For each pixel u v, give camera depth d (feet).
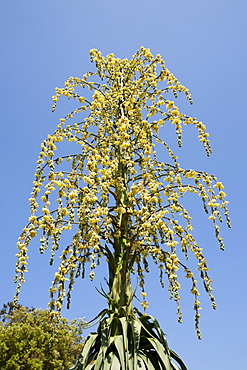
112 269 12.25
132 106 15.31
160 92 15.99
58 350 40.81
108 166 13.01
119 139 13.51
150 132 14.79
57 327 10.27
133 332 10.12
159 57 17.34
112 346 10.68
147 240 11.10
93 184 11.50
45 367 37.73
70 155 14.03
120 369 9.72
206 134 13.64
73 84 16.33
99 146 13.93
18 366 34.19
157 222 11.31
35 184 11.66
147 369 10.02
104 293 11.11
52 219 11.18
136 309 12.05
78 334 46.75
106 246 12.33
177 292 10.87
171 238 11.08
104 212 11.07
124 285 11.64
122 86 17.03
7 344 36.55
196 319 10.91
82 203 12.07
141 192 11.92
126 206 13.00
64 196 11.64
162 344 10.61
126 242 12.66
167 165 14.33
